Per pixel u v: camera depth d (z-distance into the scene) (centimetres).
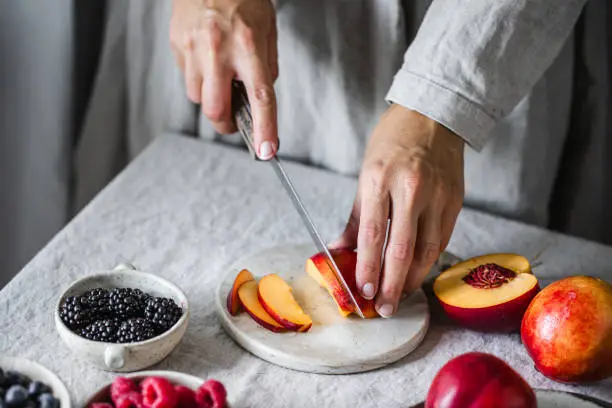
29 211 164
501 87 99
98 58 149
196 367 92
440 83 97
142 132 150
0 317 97
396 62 128
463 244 118
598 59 132
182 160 135
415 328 98
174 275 108
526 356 96
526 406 77
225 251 114
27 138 157
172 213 121
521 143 130
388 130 99
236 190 129
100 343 86
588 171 140
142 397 77
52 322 97
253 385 90
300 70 133
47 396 76
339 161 138
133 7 139
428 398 81
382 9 124
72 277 105
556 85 130
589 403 85
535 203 136
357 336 96
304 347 93
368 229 94
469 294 97
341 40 128
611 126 138
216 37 108
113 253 111
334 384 91
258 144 101
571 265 114
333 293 98
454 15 98
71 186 160
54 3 144
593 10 128
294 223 121
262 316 96
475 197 136
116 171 156
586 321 85
